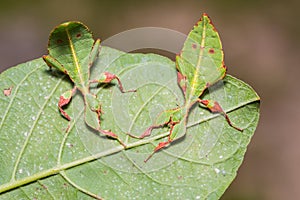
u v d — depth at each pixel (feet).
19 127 0.75
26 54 1.37
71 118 0.75
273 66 1.45
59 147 0.75
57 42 0.73
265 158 1.34
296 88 1.44
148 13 1.49
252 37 1.48
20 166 0.75
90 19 1.45
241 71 1.44
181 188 0.74
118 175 0.74
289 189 1.31
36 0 1.42
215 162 0.74
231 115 0.74
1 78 0.75
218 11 1.51
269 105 1.41
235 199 1.28
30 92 0.75
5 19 1.38
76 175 0.74
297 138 1.37
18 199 0.74
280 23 1.50
